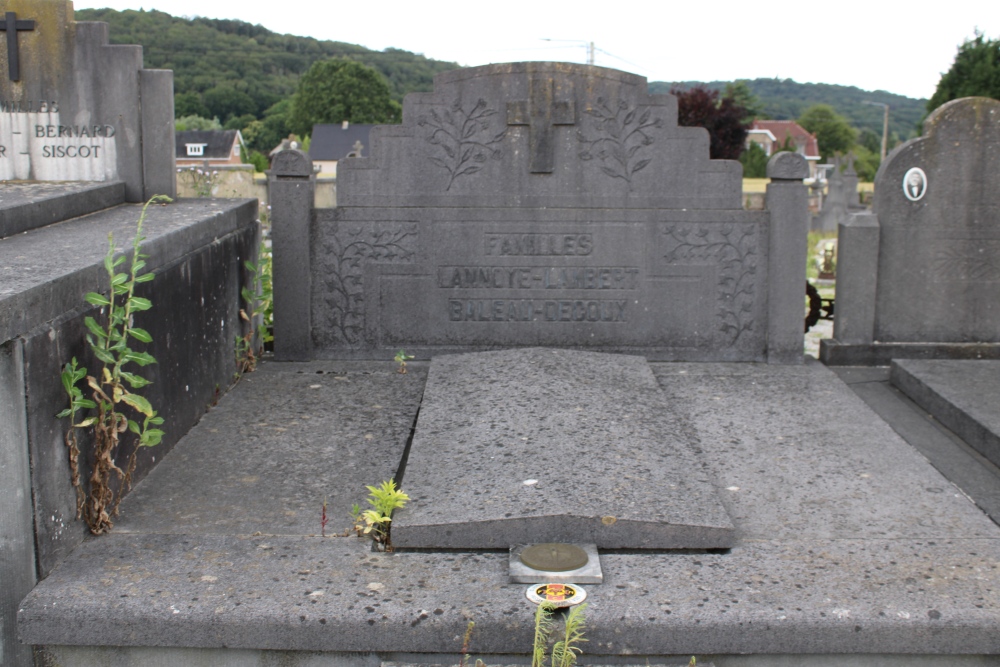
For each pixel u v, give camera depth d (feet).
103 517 10.74
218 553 10.36
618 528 10.57
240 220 17.08
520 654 9.30
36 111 16.92
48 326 9.68
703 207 18.04
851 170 83.10
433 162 17.92
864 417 15.21
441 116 17.76
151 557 10.22
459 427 13.33
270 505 11.66
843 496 12.13
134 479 12.09
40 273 10.00
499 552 10.57
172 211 15.98
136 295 12.01
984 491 12.53
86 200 15.44
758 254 18.16
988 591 9.66
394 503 11.03
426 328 18.43
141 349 12.22
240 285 17.16
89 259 10.90
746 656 9.32
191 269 14.34
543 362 15.94
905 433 14.96
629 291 18.28
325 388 16.49
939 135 18.03
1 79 16.81
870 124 458.09
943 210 18.31
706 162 17.90
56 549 9.95
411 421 14.82
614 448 12.44
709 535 10.57
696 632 9.13
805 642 9.18
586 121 17.78
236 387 16.46
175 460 13.05
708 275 18.25
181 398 13.89
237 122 260.01
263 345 19.19
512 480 11.51
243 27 290.97
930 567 10.16
